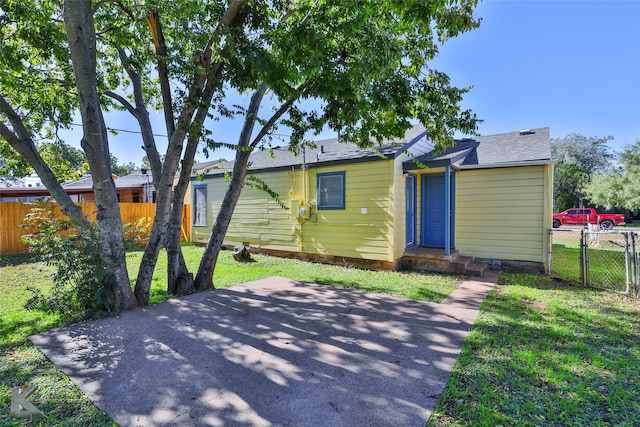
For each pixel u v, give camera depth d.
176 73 4.75
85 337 3.51
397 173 7.36
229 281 6.39
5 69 4.86
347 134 5.83
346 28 3.62
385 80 4.75
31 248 4.04
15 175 6.96
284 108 5.46
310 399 2.37
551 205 7.05
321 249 8.48
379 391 2.47
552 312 4.32
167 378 2.67
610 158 32.59
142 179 17.67
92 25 4.20
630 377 2.64
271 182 9.59
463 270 6.95
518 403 2.30
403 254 7.61
